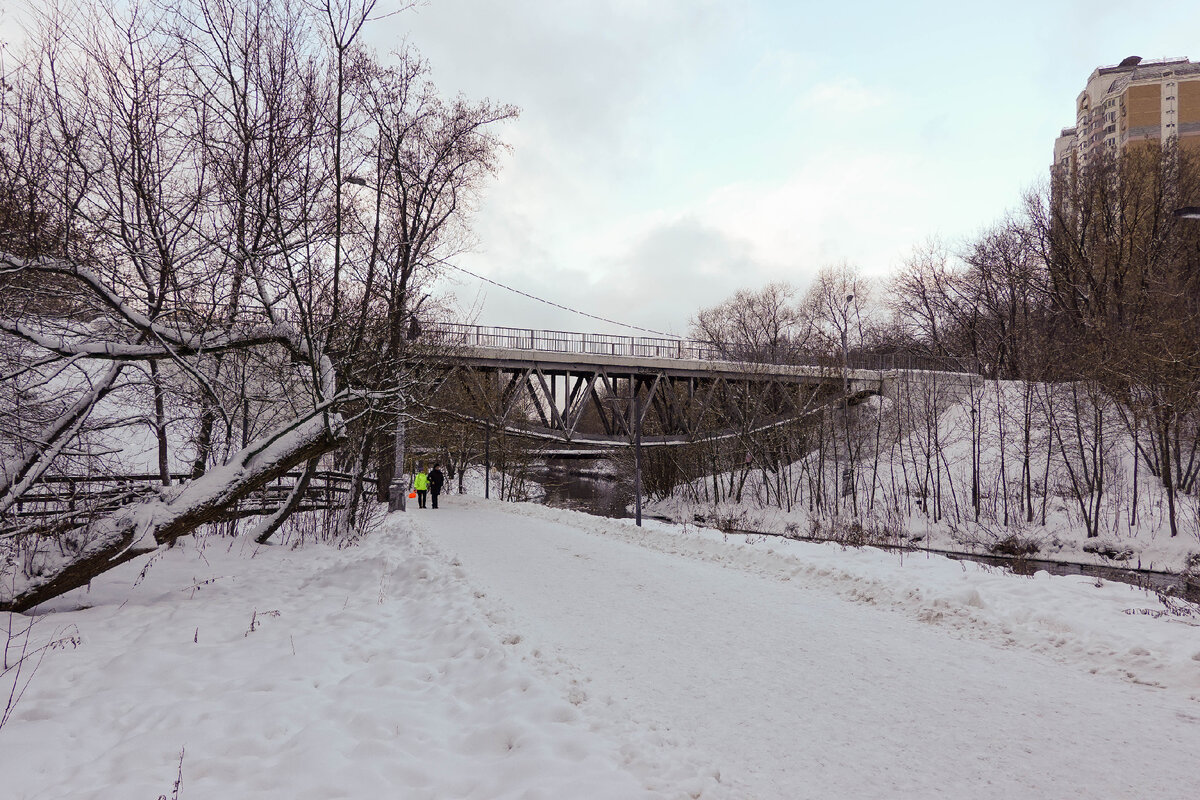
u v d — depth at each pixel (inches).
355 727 180.7
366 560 474.6
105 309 338.0
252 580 404.2
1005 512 1147.3
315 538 601.3
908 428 1547.7
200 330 356.2
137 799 140.4
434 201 645.9
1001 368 2011.6
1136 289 1569.9
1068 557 974.4
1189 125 3644.2
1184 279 1572.3
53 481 353.4
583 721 183.8
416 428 1125.7
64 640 264.7
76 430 332.8
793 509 1486.2
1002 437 1277.1
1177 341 1077.8
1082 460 1151.0
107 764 160.6
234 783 149.8
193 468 454.0
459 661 236.5
